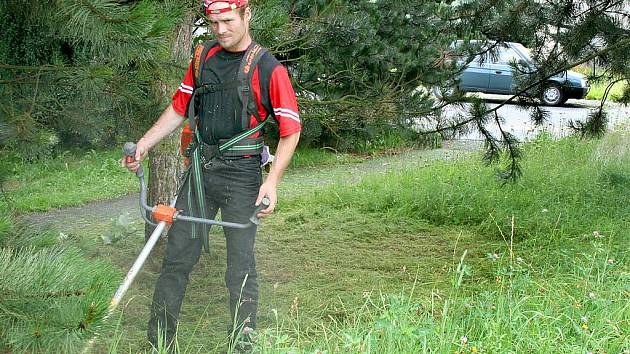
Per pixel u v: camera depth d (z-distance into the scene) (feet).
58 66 12.34
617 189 27.48
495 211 25.22
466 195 26.71
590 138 24.75
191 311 16.65
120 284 11.19
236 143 12.55
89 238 16.11
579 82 68.54
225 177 12.62
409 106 20.18
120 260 19.76
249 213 12.77
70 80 12.49
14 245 12.40
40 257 9.93
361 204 27.37
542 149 35.94
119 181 33.91
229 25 12.03
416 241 23.12
